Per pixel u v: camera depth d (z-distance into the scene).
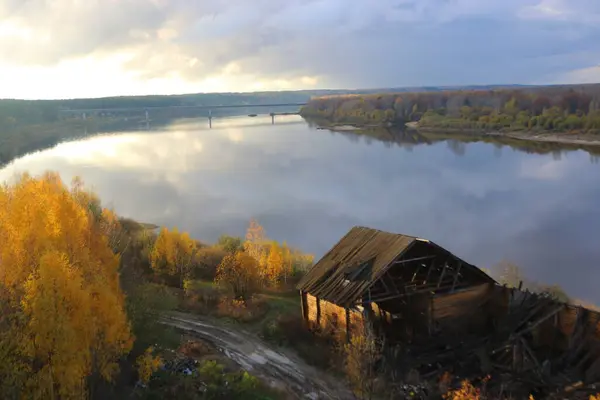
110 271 26.20
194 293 39.78
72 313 20.38
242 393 25.50
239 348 31.42
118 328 22.31
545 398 23.94
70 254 23.67
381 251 31.34
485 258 60.38
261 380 27.55
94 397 21.58
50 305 19.66
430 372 26.94
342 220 77.81
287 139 180.75
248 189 99.44
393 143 162.00
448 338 29.03
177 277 44.56
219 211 83.62
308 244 67.44
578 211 77.31
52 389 19.47
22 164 128.75
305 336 32.28
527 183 96.88
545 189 91.38
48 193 31.67
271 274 44.00
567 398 23.61
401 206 84.56
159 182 106.44
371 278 29.59
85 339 20.58
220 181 107.44
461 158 128.00
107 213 45.94
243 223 76.75
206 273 46.66
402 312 30.50
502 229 70.69
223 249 53.09
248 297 39.25
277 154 144.50
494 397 24.34
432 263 30.91
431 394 24.94
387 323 30.55
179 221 77.88
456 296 30.64
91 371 21.05
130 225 67.44
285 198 91.69
